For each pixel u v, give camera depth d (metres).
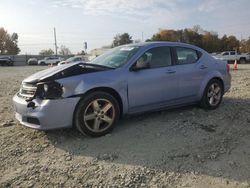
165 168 4.40
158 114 6.72
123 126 5.99
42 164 4.60
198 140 5.31
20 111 5.37
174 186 3.98
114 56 6.28
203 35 89.88
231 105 7.50
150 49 6.21
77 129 5.39
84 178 4.19
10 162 4.70
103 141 5.31
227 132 5.68
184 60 6.70
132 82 5.78
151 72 6.05
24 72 29.95
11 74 26.11
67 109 5.16
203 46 88.38
